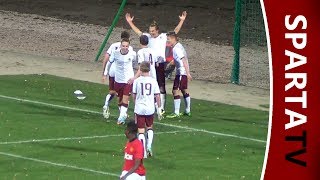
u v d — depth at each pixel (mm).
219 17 101312
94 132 50344
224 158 45594
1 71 69125
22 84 63969
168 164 44031
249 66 75625
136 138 36438
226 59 79562
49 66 72250
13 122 52031
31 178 40719
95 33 91812
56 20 98812
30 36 88125
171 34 54969
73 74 69000
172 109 57812
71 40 87188
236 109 58625
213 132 51406
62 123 52219
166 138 49500
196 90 65000
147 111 44969
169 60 55094
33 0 110812
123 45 51719
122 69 52000
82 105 57781
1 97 59125
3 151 45562
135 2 109438
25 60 74688
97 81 66562
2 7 105938
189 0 110062
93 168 42750
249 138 50250
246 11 82000
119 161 44219
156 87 45250
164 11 105000
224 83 68562
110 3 110000
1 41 84688
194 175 42031
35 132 49844
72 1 110938
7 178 40562
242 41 82062
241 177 41812
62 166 43000
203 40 89812
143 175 36438
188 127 52438
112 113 55781
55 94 60969
